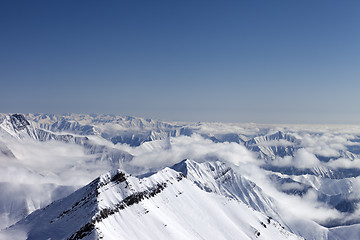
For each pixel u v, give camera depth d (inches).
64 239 7381.9
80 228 7416.3
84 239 7076.8
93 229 7278.5
